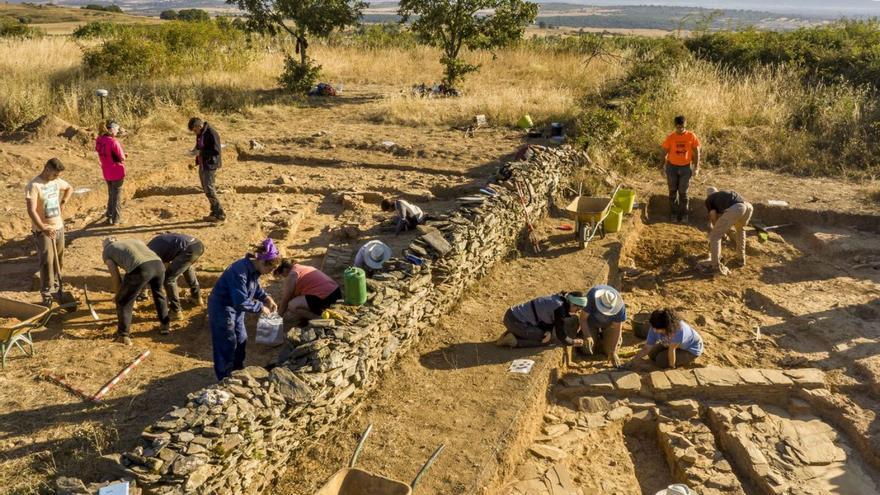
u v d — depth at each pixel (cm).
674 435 741
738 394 798
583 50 2984
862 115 1722
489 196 1071
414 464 632
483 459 637
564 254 1105
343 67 2853
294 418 619
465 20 2314
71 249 1073
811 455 712
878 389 788
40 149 1538
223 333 709
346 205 1310
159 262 823
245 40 2925
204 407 571
